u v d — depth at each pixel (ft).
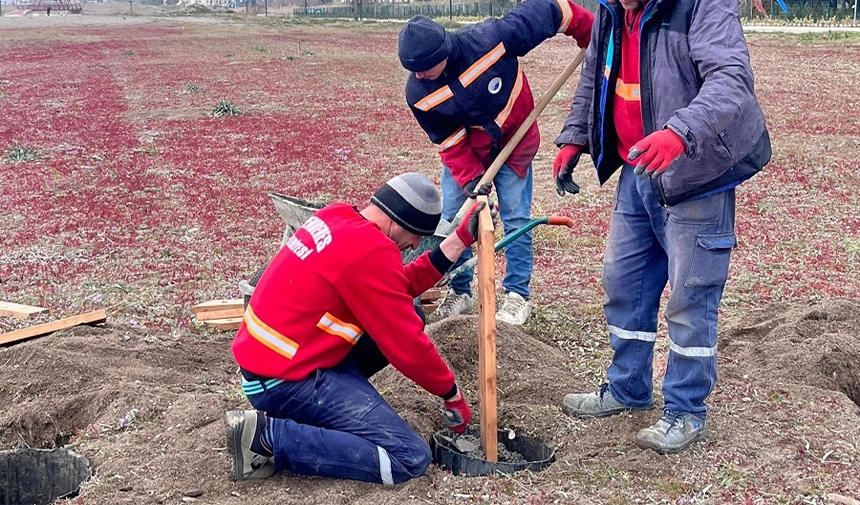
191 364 17.08
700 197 12.22
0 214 30.94
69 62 108.17
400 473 12.28
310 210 15.79
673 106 12.03
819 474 12.53
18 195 34.30
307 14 271.49
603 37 13.06
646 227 13.60
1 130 53.26
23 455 13.67
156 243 26.53
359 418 12.32
